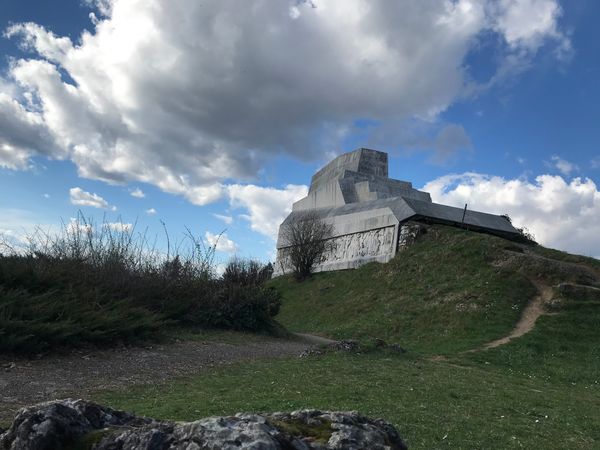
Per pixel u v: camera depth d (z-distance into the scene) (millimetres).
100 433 3498
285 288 43969
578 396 14516
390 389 11734
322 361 15539
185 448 3221
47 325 13430
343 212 45094
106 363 13266
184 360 14461
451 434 8336
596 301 25578
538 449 8070
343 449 3441
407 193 48156
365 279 36875
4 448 3475
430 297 29625
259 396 10141
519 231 41094
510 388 14102
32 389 10148
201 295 21594
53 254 18031
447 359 19797
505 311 25734
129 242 20578
